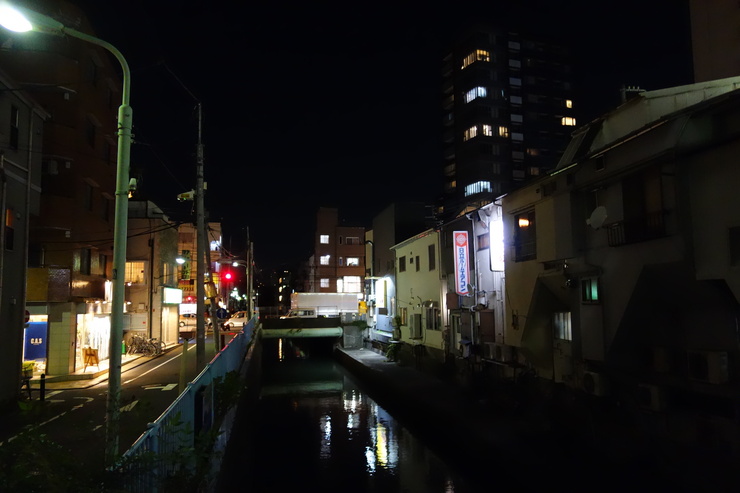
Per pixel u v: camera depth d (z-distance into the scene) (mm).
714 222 10070
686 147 10539
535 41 72188
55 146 24188
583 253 14195
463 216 22906
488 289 21047
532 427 15977
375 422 23266
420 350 29422
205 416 10383
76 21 25391
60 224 23953
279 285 115500
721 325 10750
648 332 12727
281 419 24359
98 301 25906
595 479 12195
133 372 24125
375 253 47531
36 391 19156
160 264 36344
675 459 11469
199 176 20531
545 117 70938
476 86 69062
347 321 46875
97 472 4824
